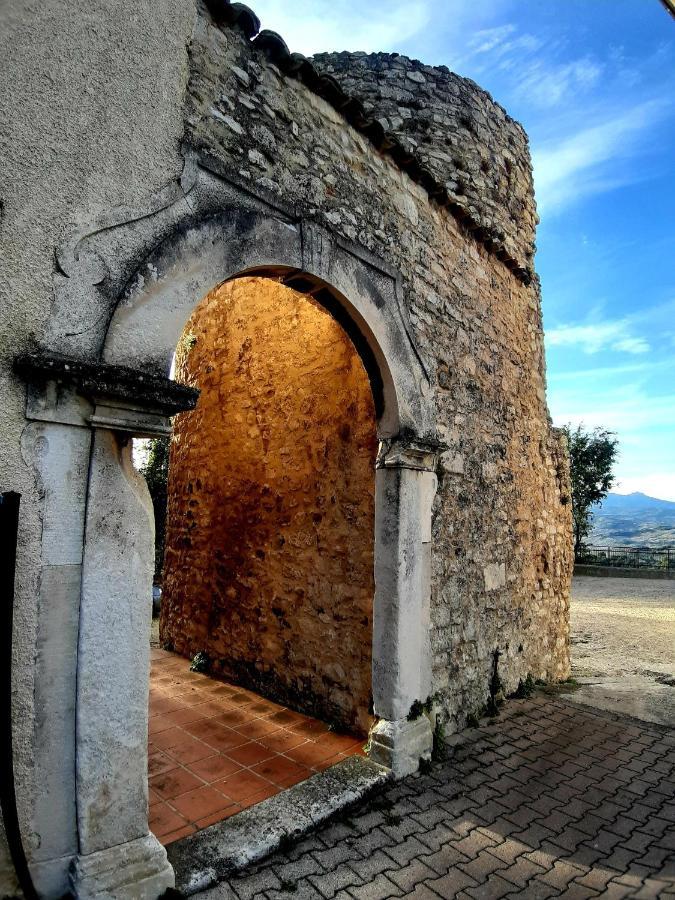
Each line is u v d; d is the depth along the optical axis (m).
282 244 2.76
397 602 3.23
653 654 7.00
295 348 4.40
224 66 2.61
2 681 1.69
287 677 4.14
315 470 4.12
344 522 3.86
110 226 2.11
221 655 4.76
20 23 1.94
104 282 2.08
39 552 1.88
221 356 5.15
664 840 2.61
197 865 2.24
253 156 2.68
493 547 4.45
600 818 2.79
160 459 10.59
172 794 2.85
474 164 4.83
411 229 3.73
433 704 3.53
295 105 2.96
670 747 3.69
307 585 4.07
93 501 1.99
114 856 1.95
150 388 2.09
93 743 1.94
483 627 4.21
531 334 5.57
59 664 1.90
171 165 2.33
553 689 4.97
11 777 1.70
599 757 3.51
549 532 5.59
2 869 1.72
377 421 3.45
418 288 3.74
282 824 2.54
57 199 1.98
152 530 2.14
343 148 3.24
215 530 4.98
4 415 1.84
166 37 2.36
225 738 3.56
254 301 4.83
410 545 3.35
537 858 2.45
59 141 2.00
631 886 2.27
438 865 2.38
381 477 3.40
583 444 19.72
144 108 2.26
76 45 2.07
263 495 4.54
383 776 3.01
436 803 2.88
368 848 2.48
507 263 5.04
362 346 3.40
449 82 4.81
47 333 1.93
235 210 2.55
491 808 2.86
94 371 1.93
